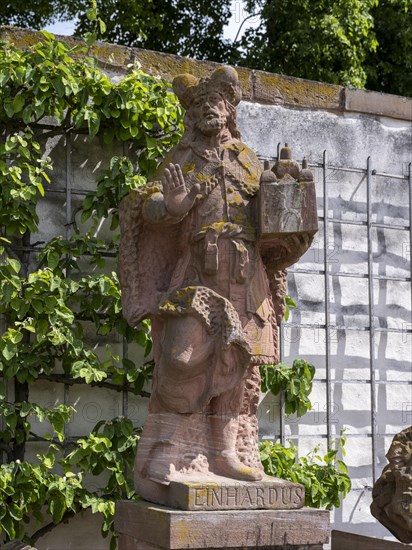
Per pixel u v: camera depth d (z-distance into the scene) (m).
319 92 6.98
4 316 5.98
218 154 4.59
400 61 10.91
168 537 4.08
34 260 6.13
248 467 4.43
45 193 6.18
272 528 4.24
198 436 4.46
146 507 4.29
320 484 6.48
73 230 6.21
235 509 4.24
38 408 5.75
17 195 5.81
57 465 6.02
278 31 10.55
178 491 4.24
